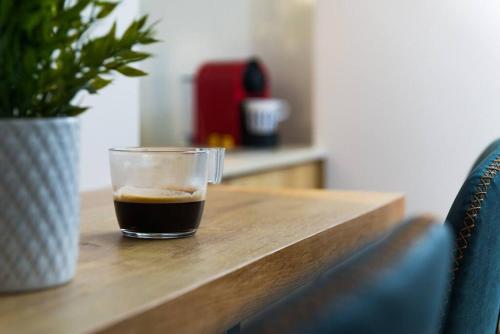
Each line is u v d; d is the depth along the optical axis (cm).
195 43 179
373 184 154
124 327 40
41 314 40
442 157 146
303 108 183
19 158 43
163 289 44
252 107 163
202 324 46
